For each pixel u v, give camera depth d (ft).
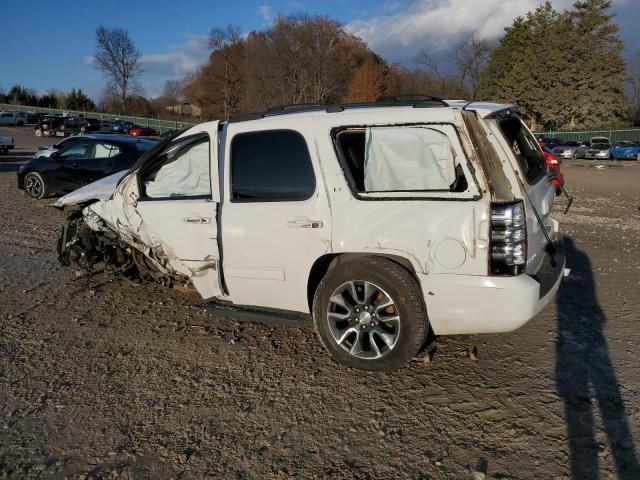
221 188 13.69
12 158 78.18
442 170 11.47
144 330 15.64
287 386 12.19
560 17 201.26
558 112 199.82
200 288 14.65
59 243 20.12
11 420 11.14
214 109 284.82
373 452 9.80
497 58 227.20
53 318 16.67
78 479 9.36
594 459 9.37
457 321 11.55
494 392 11.62
